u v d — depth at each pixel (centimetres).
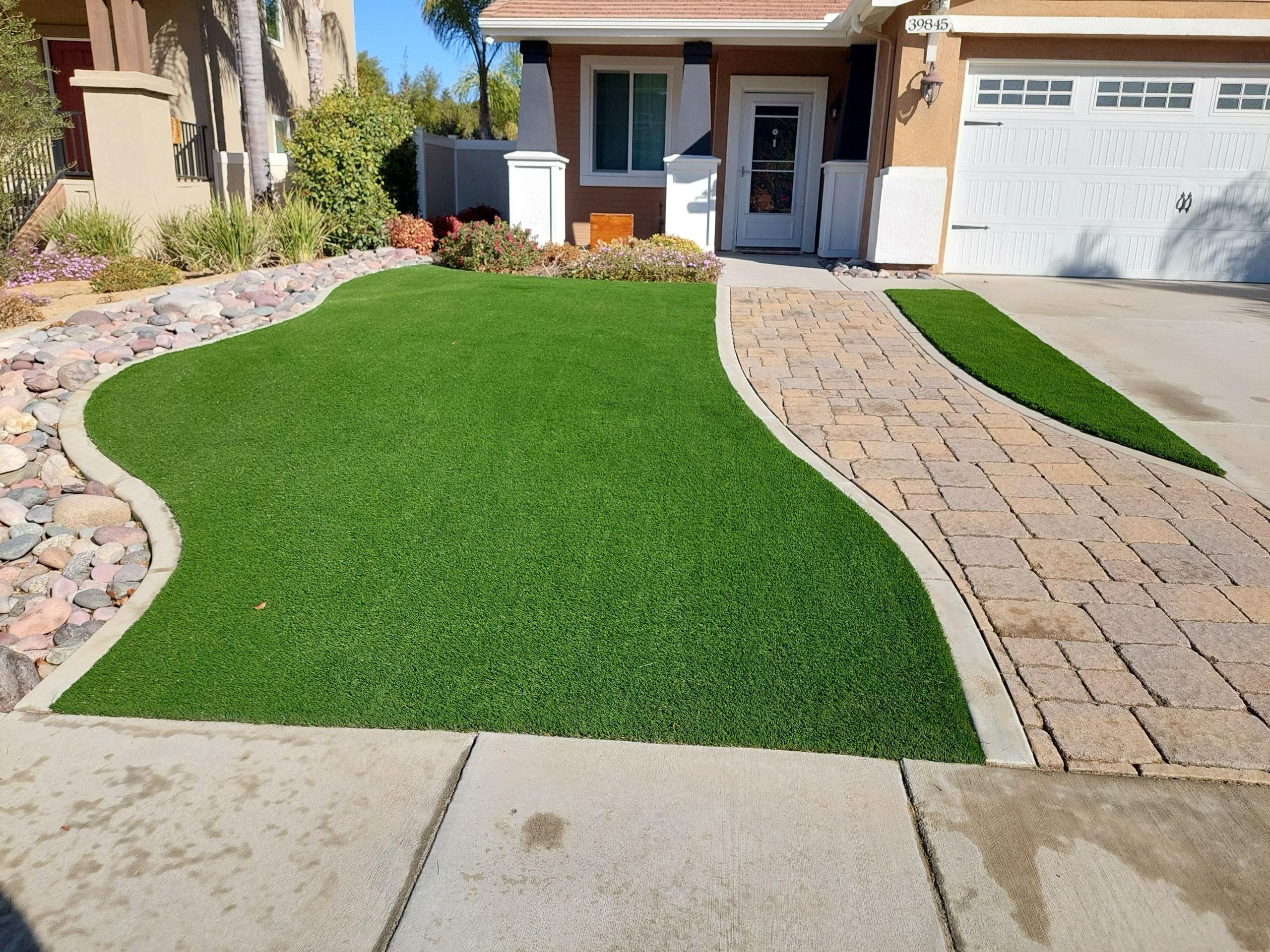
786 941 227
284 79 1773
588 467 516
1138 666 338
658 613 373
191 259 1076
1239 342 802
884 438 569
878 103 1207
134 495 481
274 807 271
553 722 309
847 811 270
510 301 882
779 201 1444
